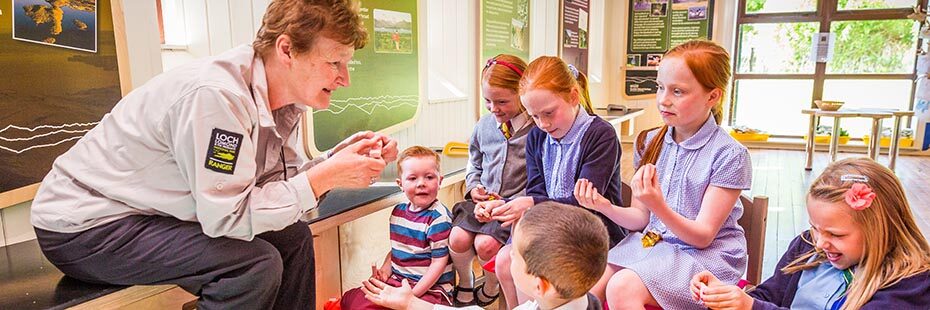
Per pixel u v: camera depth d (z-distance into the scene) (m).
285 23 1.14
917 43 6.71
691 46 1.51
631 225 1.62
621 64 7.32
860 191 1.15
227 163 1.09
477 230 1.88
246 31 2.08
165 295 1.32
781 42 7.21
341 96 2.37
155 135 1.11
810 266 1.35
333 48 1.17
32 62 1.43
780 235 3.45
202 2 2.09
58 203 1.18
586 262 1.03
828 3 6.91
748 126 7.51
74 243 1.19
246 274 1.24
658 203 1.39
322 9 1.14
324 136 2.28
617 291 1.41
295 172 1.45
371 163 1.25
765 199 1.62
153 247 1.19
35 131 1.46
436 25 3.51
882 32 6.81
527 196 1.71
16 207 1.51
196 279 1.24
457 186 2.86
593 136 1.71
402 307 1.66
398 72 2.77
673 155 1.60
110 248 1.18
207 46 2.12
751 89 7.43
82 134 1.56
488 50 3.70
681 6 7.04
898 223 1.15
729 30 7.15
